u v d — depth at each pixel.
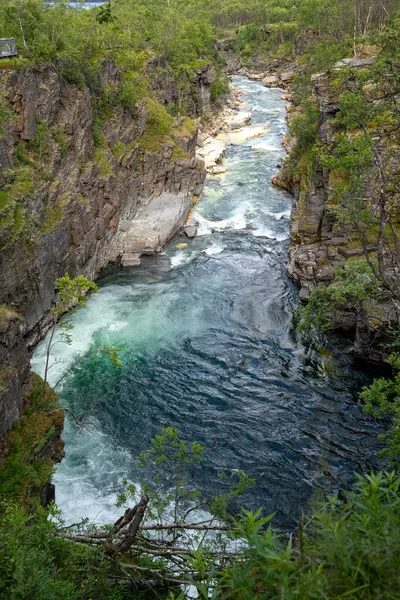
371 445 26.38
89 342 35.00
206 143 75.12
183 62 79.12
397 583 5.42
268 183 62.91
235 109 95.88
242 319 37.59
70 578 11.07
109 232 46.03
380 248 18.00
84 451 26.48
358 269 25.00
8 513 14.10
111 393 30.48
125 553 12.40
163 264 46.06
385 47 21.70
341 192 21.25
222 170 66.62
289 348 34.19
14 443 19.42
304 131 57.03
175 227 51.41
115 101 50.72
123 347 34.59
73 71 40.44
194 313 38.50
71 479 24.73
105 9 59.22
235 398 30.05
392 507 6.75
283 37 133.12
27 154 35.41
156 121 57.53
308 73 84.06
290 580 6.02
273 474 24.94
